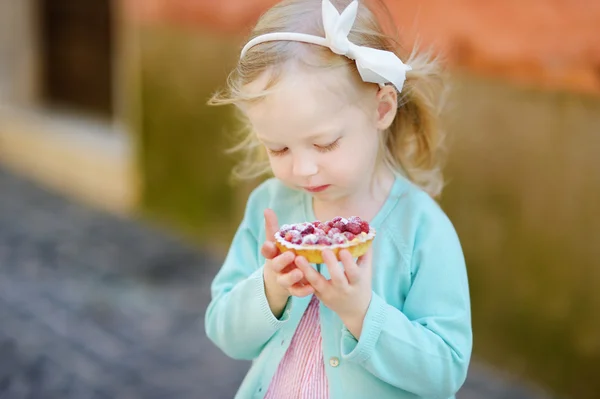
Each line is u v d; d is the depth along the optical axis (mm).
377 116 1659
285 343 1755
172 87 5695
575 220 3387
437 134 2018
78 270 5125
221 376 3758
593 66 3252
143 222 6066
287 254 1514
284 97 1536
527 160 3537
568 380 3467
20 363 3834
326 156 1584
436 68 1984
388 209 1782
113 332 4211
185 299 4660
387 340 1587
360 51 1561
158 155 5945
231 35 5098
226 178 5355
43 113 8047
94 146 6938
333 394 1693
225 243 5469
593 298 3352
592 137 3291
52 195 6859
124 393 3586
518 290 3635
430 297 1696
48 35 8195
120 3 6902
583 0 3252
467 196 3793
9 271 5082
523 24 3479
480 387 3588
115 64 7348
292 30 1598
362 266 1559
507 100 3578
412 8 3883
